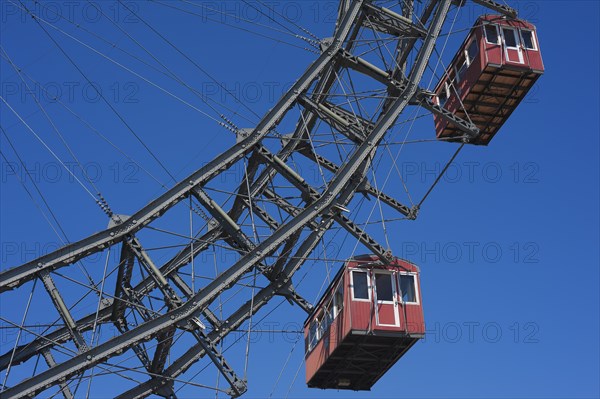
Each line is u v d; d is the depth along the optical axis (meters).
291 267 60.06
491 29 64.00
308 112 60.38
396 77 61.44
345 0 59.97
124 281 54.47
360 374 59.22
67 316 48.78
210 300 50.25
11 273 48.34
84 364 47.16
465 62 65.94
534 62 63.41
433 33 57.34
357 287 54.62
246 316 57.94
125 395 54.00
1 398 45.56
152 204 51.53
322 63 56.09
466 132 56.91
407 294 55.12
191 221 52.12
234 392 48.84
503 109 66.94
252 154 54.88
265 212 60.66
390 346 55.12
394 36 61.44
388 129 54.97
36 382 46.34
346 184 55.06
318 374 59.03
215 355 49.66
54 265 49.12
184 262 60.47
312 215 52.97
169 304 50.47
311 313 60.66
